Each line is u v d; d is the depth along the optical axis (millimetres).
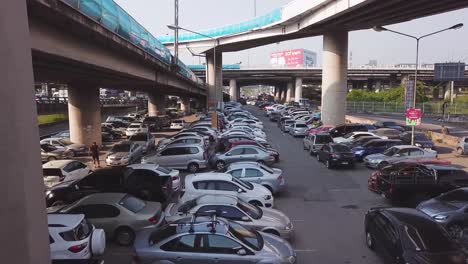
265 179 17391
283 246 9531
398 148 24484
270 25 50594
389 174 17062
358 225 13984
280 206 16469
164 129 53844
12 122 5625
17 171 5684
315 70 109562
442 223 12266
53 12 13555
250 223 11250
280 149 33688
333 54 42375
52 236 9398
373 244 11469
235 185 14508
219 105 61469
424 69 99500
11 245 5684
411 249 9367
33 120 6051
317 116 52438
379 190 17312
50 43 15328
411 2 29125
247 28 58781
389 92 89188
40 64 19922
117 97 131000
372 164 24547
